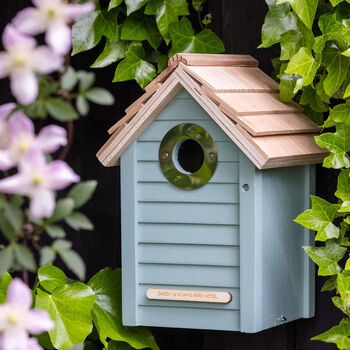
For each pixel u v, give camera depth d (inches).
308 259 59.3
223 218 56.7
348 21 56.0
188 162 61.5
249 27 61.7
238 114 55.3
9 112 47.5
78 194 47.3
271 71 61.3
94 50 64.8
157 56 62.8
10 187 45.6
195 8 62.5
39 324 46.0
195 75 56.1
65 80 47.1
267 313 57.3
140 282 58.3
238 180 56.3
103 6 62.1
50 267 60.2
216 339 63.3
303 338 61.7
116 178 64.9
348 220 56.6
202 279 57.4
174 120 57.1
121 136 57.7
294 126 57.3
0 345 46.1
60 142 46.4
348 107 56.3
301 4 56.4
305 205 59.1
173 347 64.8
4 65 45.7
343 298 56.1
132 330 60.5
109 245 65.1
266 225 56.9
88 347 63.2
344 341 56.4
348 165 56.1
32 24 45.8
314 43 56.4
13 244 46.6
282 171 57.7
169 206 57.6
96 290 61.1
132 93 64.4
